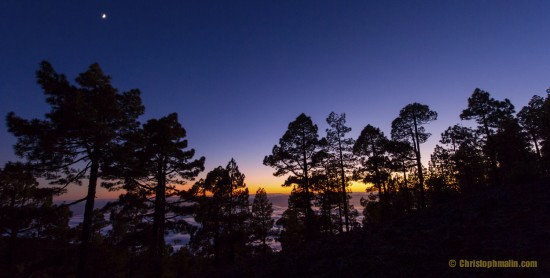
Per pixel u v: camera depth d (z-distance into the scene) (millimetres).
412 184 38344
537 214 13031
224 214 32375
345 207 28469
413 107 30172
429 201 34281
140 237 19875
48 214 15219
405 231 16109
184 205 21781
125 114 17141
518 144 31266
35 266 15672
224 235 31281
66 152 15289
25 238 17500
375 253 13031
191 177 22188
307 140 27047
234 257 34594
